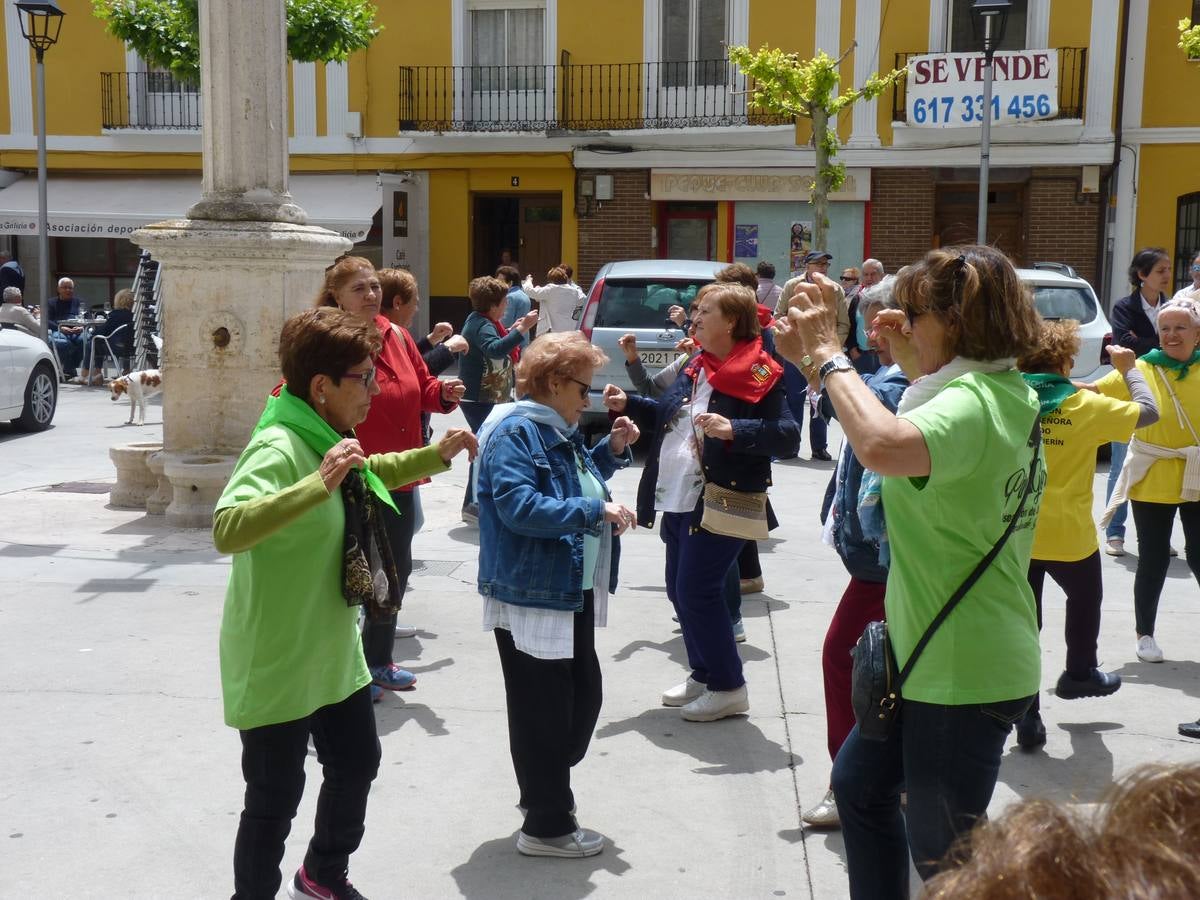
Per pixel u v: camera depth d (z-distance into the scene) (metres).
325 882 3.28
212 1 8.03
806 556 7.75
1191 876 0.95
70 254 23.59
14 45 22.78
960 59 19.53
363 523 3.14
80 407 15.55
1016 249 20.81
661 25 21.25
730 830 3.96
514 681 3.71
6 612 6.25
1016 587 2.68
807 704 5.10
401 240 22.17
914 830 2.68
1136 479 5.59
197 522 8.18
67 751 4.51
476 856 3.78
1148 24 19.61
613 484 10.38
